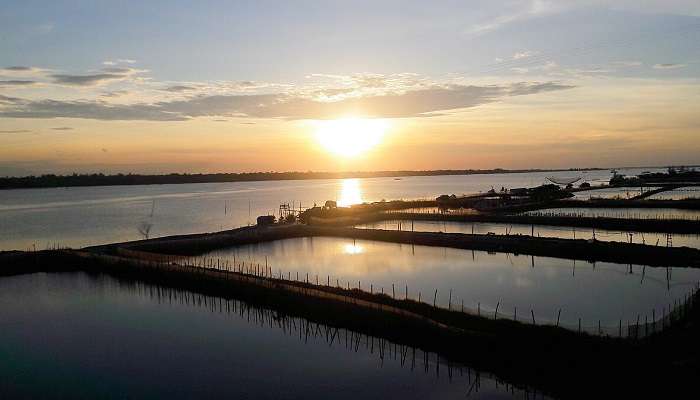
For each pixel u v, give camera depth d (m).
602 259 55.94
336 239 77.94
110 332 36.50
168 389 27.22
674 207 98.06
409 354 30.06
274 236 78.44
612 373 24.16
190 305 43.00
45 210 147.25
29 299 45.91
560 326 30.25
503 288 43.81
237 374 28.77
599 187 162.00
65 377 29.08
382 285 45.69
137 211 141.50
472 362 28.19
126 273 53.72
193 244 69.00
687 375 22.84
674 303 37.88
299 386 26.92
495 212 100.50
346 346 31.98
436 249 66.12
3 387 27.84
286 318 38.19
